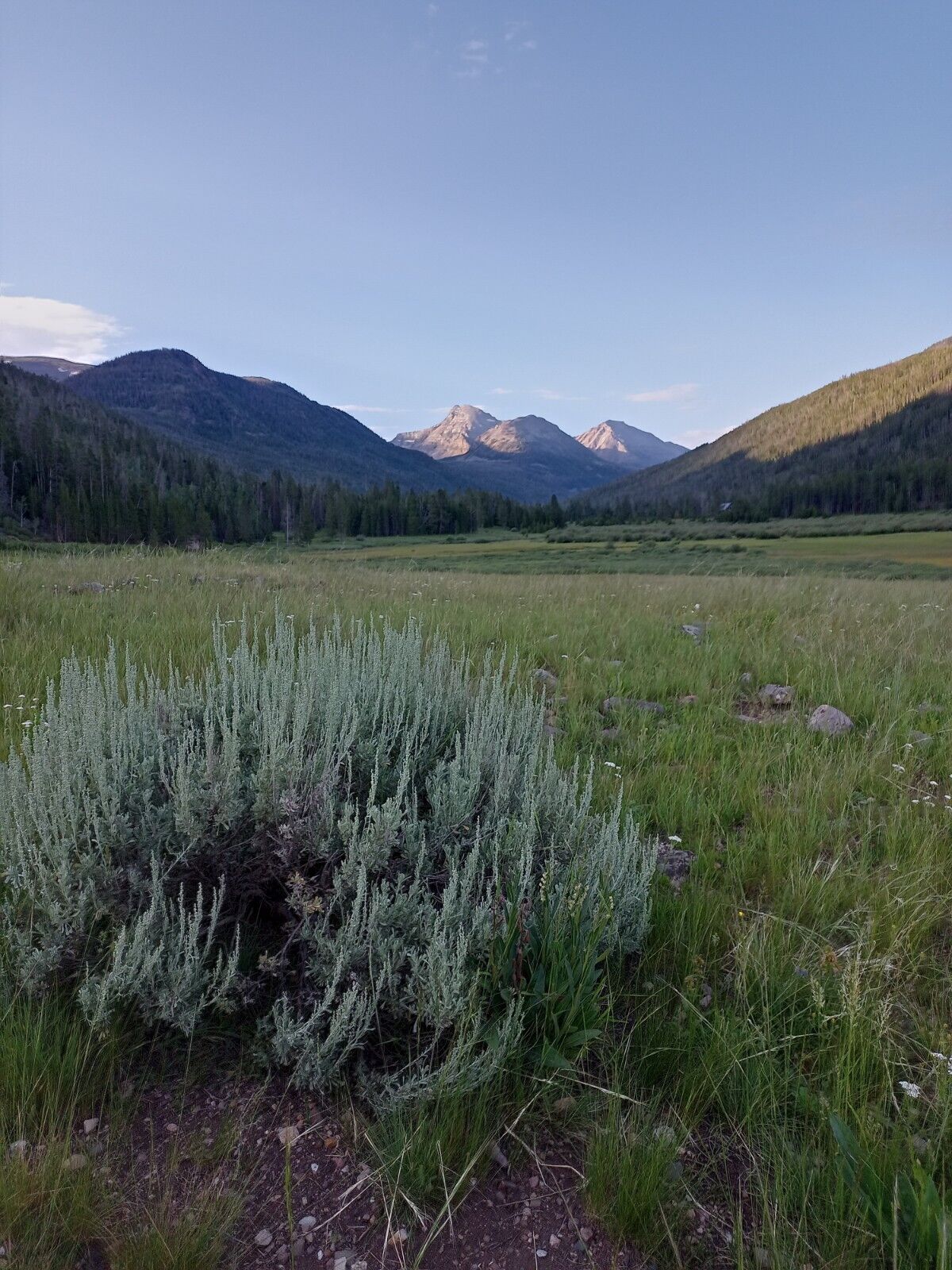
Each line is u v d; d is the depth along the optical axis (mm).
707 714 5230
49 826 2385
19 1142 1800
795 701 5684
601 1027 2234
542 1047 2121
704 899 2822
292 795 2492
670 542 84188
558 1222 1750
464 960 2158
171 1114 2006
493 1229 1732
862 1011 2197
